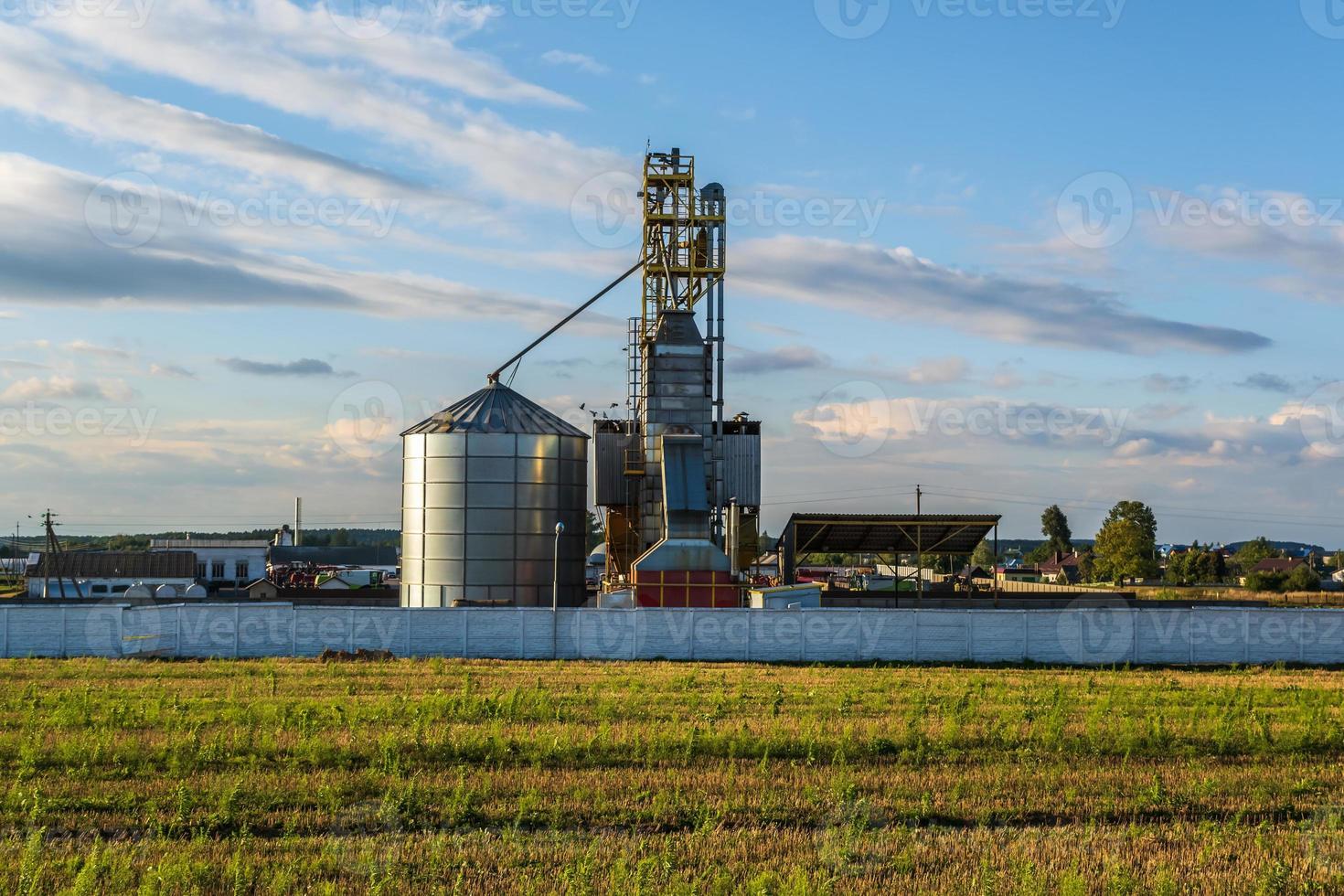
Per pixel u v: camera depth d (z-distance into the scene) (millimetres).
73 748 24719
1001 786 22578
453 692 35469
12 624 45531
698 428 62656
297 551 160375
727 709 31750
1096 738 27047
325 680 38031
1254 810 21375
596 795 21500
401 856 17625
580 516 64812
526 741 26125
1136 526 145250
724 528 64750
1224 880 16828
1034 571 175125
